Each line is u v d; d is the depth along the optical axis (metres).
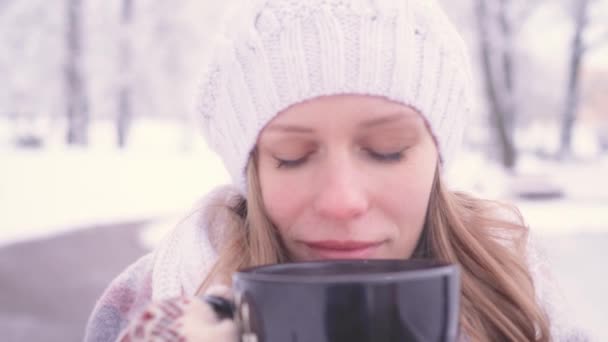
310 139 1.01
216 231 1.33
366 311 0.65
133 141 28.80
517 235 1.40
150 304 0.80
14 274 6.57
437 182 1.25
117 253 7.61
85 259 7.29
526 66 20.83
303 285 0.66
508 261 1.31
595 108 29.56
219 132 1.23
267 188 1.06
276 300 0.67
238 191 1.36
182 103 25.75
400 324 0.66
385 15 1.07
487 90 17.98
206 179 17.17
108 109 26.31
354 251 1.00
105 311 1.35
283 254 1.16
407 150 1.03
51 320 5.16
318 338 0.66
